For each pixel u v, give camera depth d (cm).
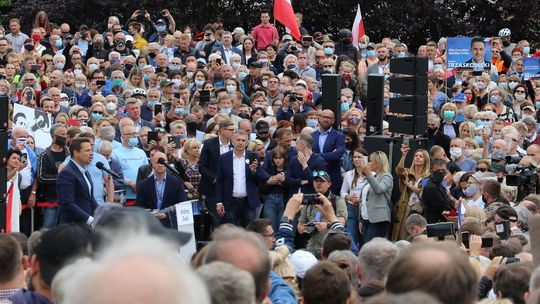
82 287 560
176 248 898
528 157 3036
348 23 6594
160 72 4312
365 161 3009
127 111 3462
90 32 4925
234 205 2983
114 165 2992
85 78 4041
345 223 2778
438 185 2911
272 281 1294
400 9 6644
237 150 2984
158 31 5138
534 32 6800
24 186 2884
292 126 3456
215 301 793
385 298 624
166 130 3738
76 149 2477
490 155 3622
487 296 1597
